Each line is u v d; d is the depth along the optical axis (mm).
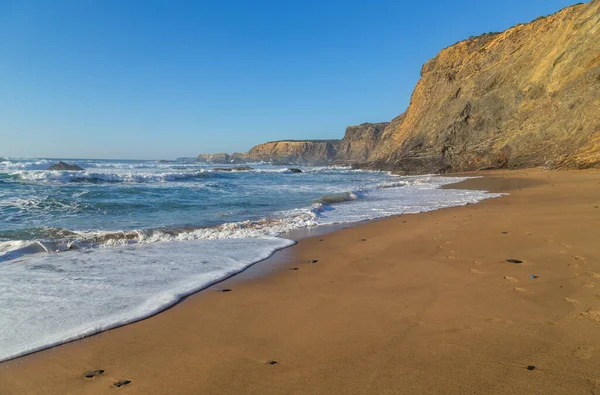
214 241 7465
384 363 2645
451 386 2322
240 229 8656
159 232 8016
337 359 2732
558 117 30094
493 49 45125
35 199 12578
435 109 48531
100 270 5363
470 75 45594
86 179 21719
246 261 5914
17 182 19484
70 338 3211
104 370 2693
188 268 5492
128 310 3852
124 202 12992
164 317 3701
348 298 4129
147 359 2846
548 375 2408
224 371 2623
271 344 3039
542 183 19219
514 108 36344
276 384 2426
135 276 5070
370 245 6926
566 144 27969
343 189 20328
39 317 3664
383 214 10891
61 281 4820
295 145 160750
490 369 2508
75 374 2645
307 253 6457
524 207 10969
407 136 52812
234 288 4621
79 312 3795
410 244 6836
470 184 21391
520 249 5938
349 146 123125
